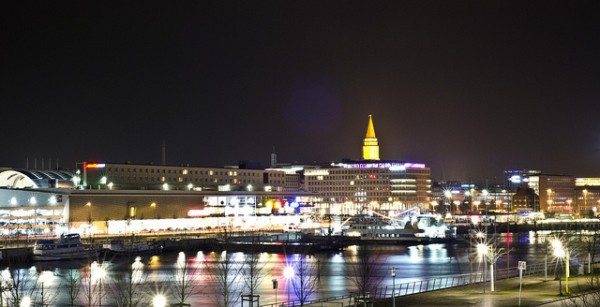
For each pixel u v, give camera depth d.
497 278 188.00
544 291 158.88
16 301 162.12
